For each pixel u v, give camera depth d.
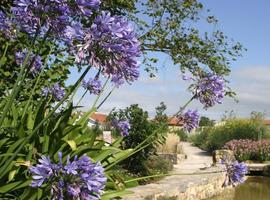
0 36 5.86
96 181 3.57
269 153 28.56
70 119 5.73
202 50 11.36
